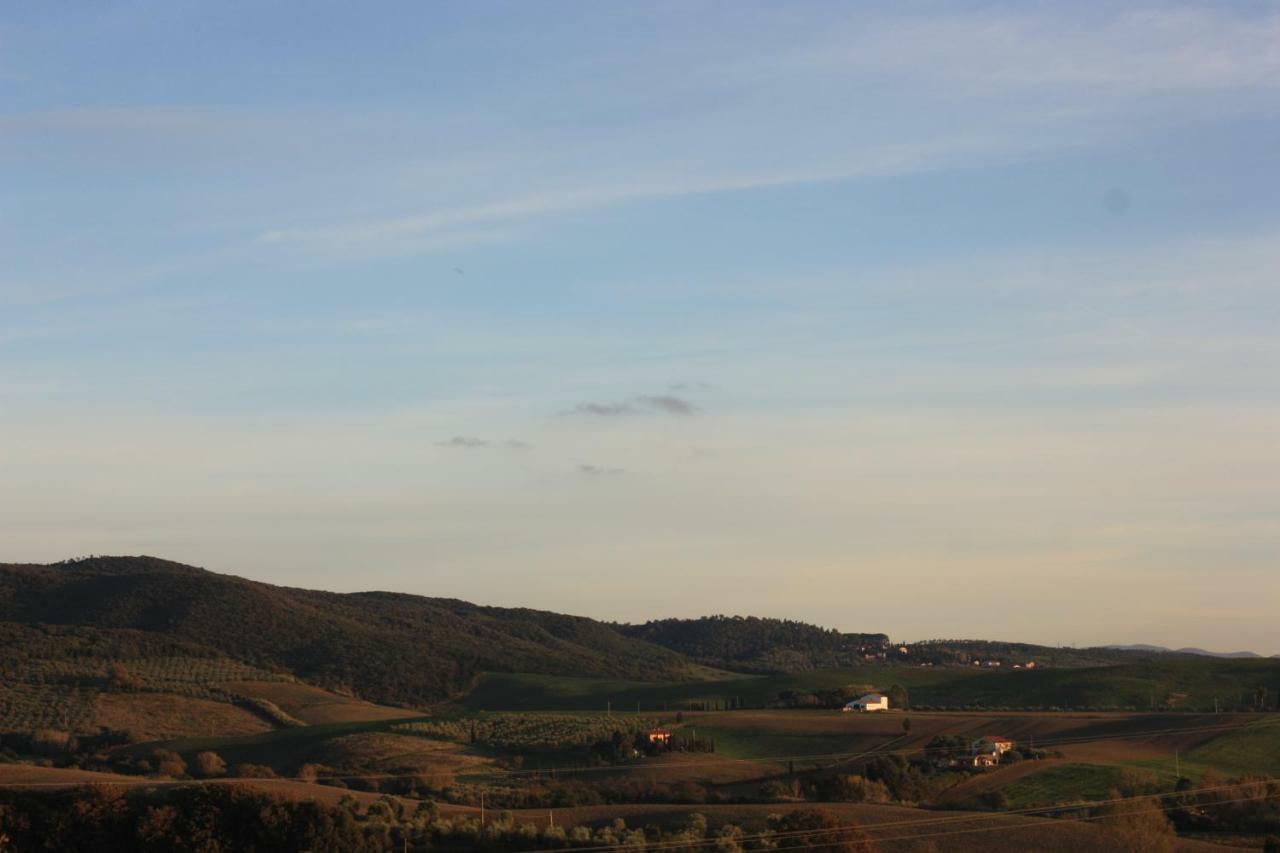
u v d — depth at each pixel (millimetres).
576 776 146250
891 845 92062
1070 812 105500
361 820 101375
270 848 88062
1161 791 116000
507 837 94938
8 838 85438
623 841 93375
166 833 87500
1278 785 115438
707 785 136625
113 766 151375
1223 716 156875
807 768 146500
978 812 105000
